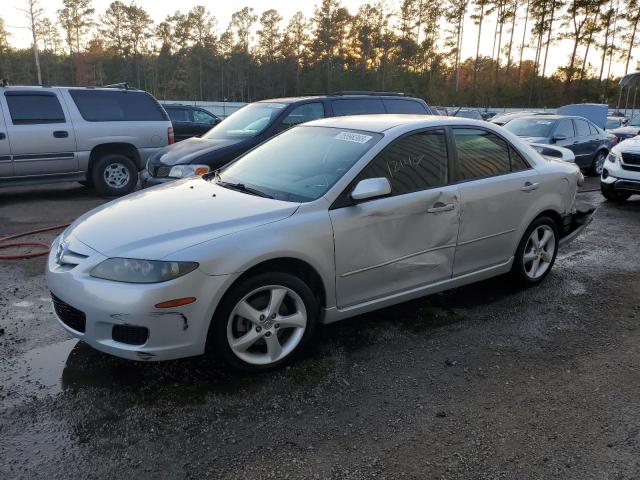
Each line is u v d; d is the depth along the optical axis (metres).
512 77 72.06
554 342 4.11
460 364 3.74
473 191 4.40
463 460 2.75
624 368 3.73
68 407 3.14
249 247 3.27
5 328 4.18
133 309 3.05
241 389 3.35
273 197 3.83
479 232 4.51
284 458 2.74
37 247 6.35
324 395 3.31
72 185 11.51
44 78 85.69
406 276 4.11
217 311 3.27
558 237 5.36
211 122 18.02
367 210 3.77
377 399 3.29
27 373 3.51
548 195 5.04
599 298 5.04
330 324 4.33
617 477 2.65
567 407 3.24
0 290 4.96
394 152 4.05
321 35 85.00
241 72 90.25
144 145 10.24
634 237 7.51
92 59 87.56
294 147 4.48
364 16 81.31
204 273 3.13
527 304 4.84
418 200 4.02
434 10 70.88
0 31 81.56
